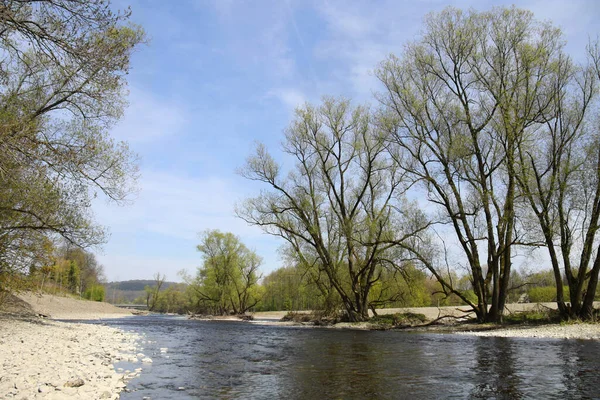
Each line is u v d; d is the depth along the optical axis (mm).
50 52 10188
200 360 15062
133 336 24500
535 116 25969
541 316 27297
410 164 31031
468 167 28297
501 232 27828
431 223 30844
